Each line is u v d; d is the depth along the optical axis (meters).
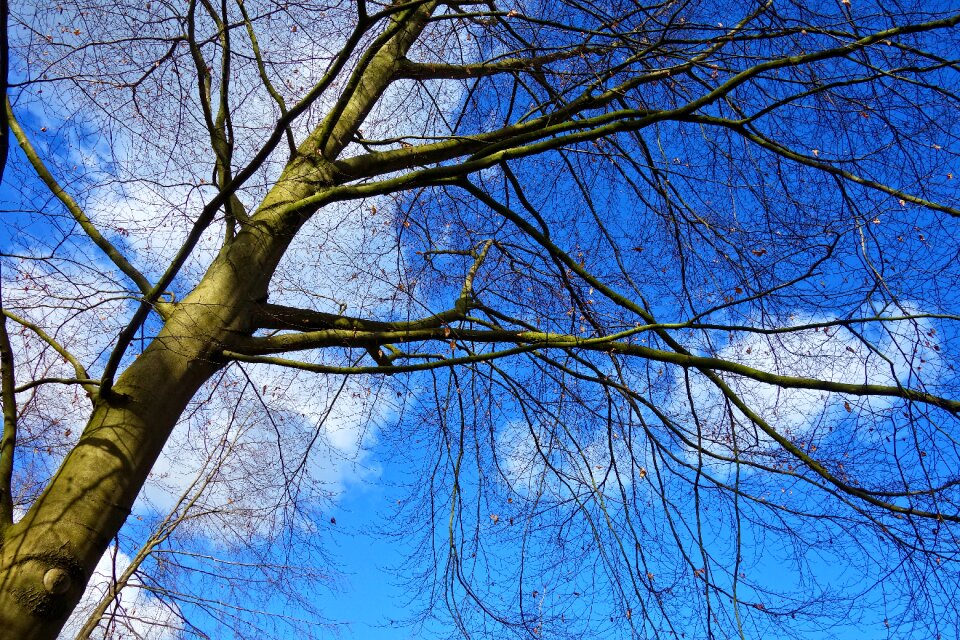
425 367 4.11
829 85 4.25
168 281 3.66
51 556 3.20
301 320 4.60
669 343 4.70
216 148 4.46
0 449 3.44
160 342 3.98
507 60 5.69
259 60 4.72
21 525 3.31
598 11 5.12
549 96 5.63
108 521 3.44
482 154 4.54
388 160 5.20
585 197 5.43
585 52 4.96
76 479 3.45
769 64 4.21
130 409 3.74
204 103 4.38
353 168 5.07
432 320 4.98
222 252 4.46
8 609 3.04
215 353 4.12
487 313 5.57
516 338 4.70
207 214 3.69
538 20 4.61
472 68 5.66
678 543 4.70
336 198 4.54
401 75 5.83
